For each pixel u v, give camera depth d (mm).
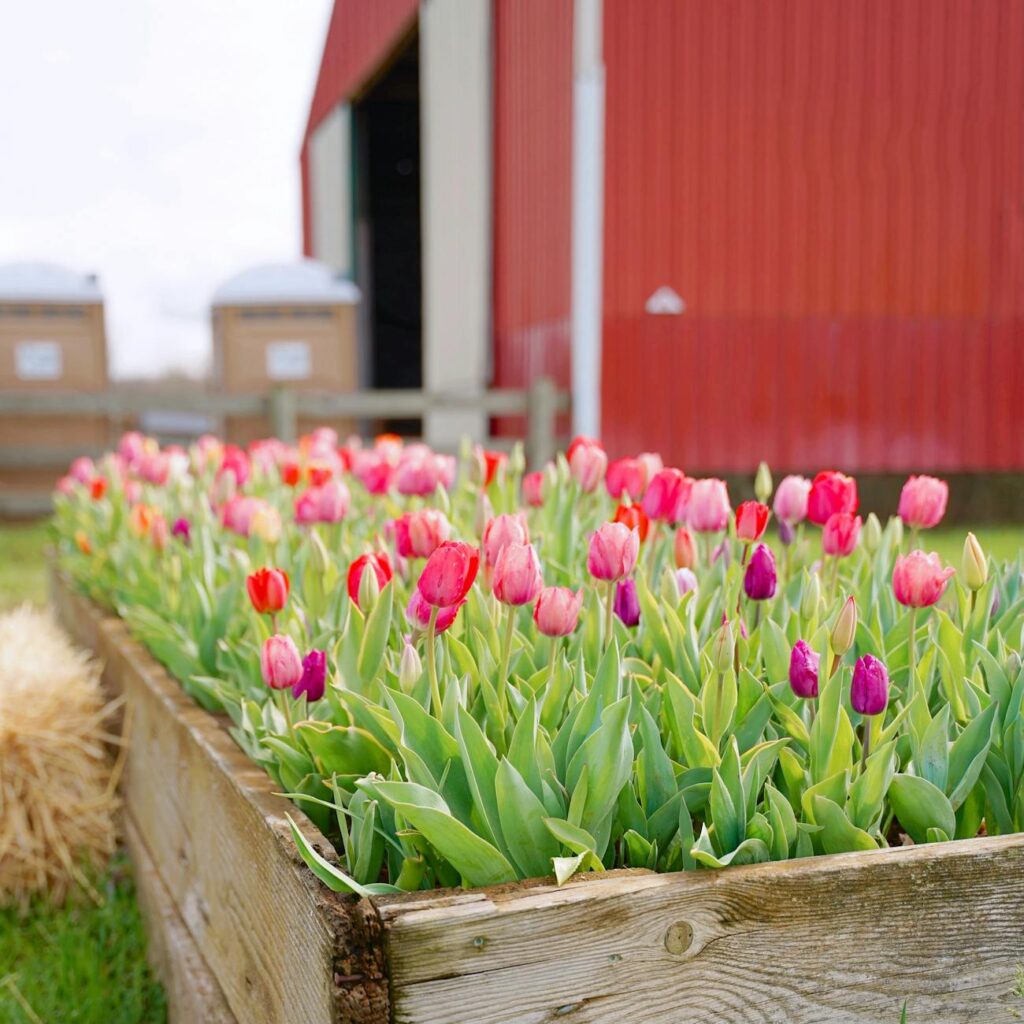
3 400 8422
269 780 1694
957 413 8516
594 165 7750
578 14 7746
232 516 2465
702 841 1285
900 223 8289
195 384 26891
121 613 2873
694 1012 1261
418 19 11375
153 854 2465
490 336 9930
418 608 1484
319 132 15727
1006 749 1560
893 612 2053
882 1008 1321
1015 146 8406
